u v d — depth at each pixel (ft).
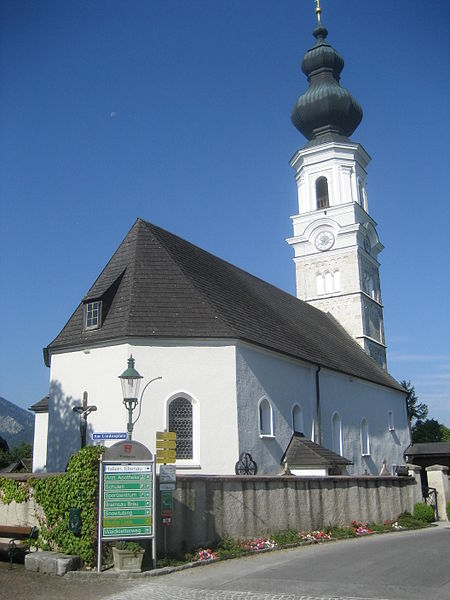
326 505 69.82
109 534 46.85
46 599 38.01
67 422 82.84
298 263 169.37
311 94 173.78
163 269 91.25
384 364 168.96
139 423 77.25
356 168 172.76
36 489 52.16
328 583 41.01
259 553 55.93
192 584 42.24
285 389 96.89
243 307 103.55
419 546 58.39
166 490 51.37
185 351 81.76
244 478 59.88
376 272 175.52
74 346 84.02
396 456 146.30
